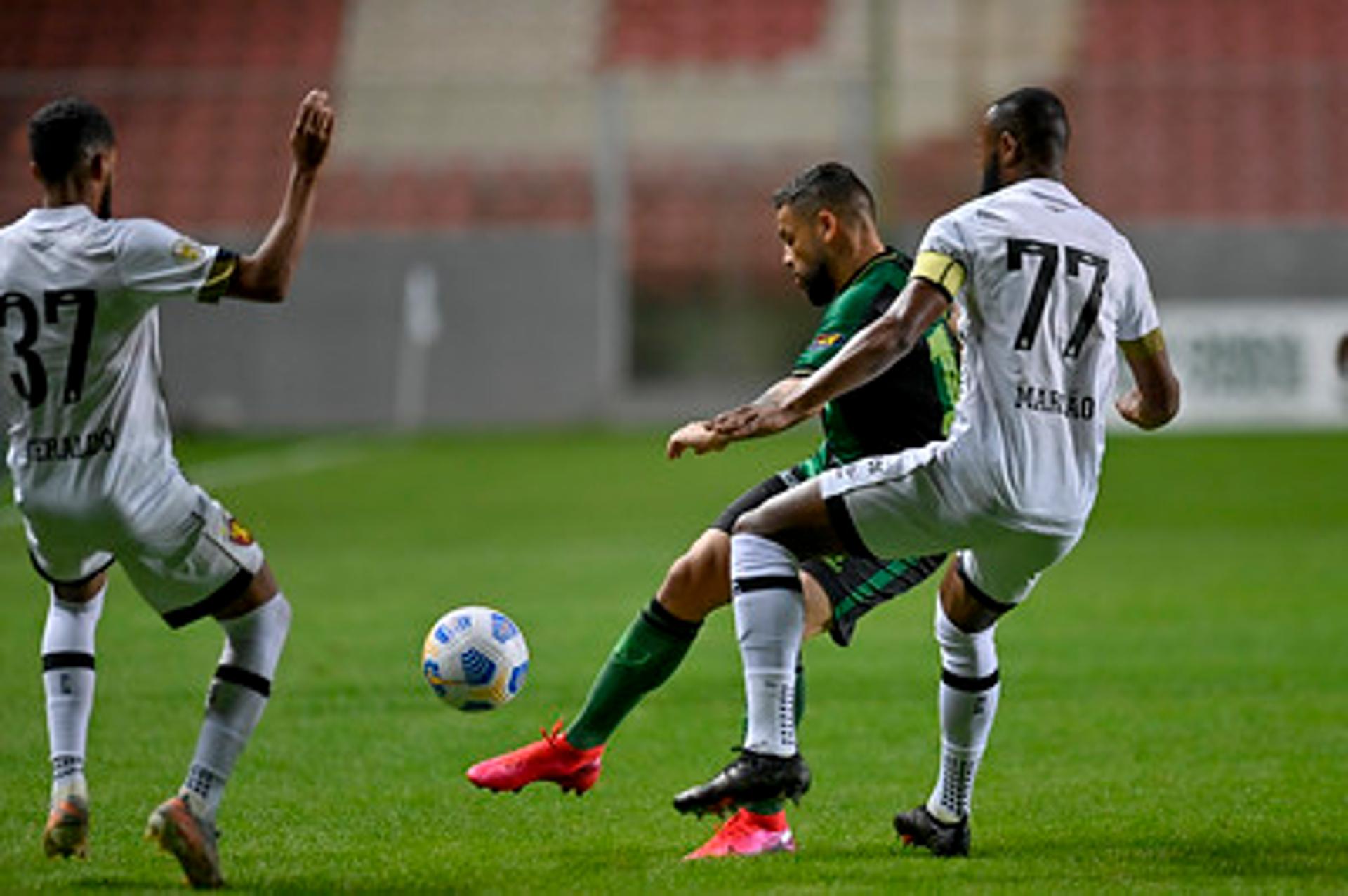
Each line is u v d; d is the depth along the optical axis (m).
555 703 29.86
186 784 17.78
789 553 18.30
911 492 17.77
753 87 107.06
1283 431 93.62
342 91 110.69
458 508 61.94
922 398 19.91
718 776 18.03
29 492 17.42
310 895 17.55
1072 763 24.98
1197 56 111.94
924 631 37.56
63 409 17.16
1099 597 41.53
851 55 114.50
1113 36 113.44
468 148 108.19
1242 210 104.75
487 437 95.94
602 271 102.44
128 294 16.98
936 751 26.14
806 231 20.16
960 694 19.20
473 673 20.56
